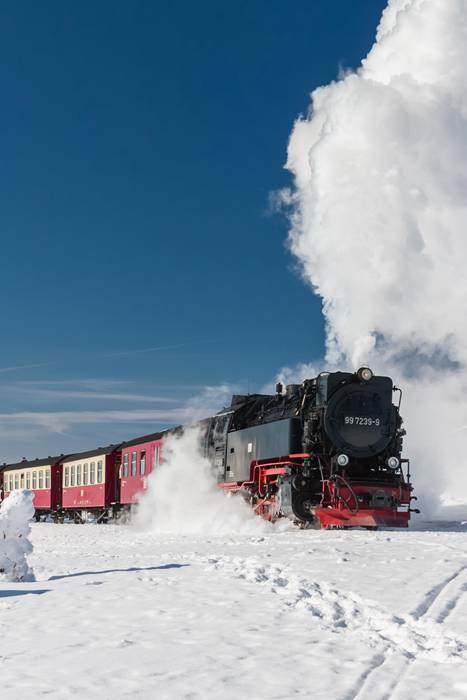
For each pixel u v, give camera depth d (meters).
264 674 4.88
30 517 11.30
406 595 7.41
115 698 4.46
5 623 7.15
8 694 4.62
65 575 11.27
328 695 4.42
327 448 20.06
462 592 7.48
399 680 4.74
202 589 8.41
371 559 10.39
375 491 19.08
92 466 38.19
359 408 20.17
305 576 8.98
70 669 5.17
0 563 11.05
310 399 20.73
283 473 20.11
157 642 5.86
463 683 4.64
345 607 7.17
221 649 5.56
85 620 6.95
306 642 5.75
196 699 4.39
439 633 5.95
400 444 20.70
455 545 11.96
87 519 39.81
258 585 8.48
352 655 5.35
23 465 49.53
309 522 19.47
